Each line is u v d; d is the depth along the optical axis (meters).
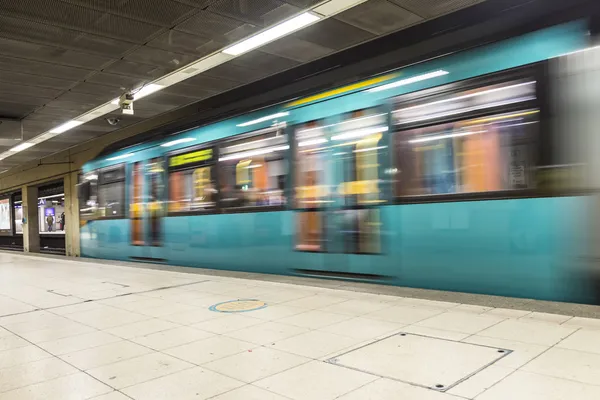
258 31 7.42
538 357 3.81
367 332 4.80
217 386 3.56
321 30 7.86
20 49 7.98
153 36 7.59
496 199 5.75
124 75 9.57
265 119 8.91
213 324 5.45
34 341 5.06
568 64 5.23
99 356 4.43
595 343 4.07
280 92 8.93
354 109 7.36
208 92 11.52
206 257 10.23
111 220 13.94
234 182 9.55
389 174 6.85
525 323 4.75
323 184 7.79
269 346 4.50
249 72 10.03
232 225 9.54
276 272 8.64
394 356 4.02
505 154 5.69
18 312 6.70
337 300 6.35
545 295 5.38
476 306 5.52
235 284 8.13
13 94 10.74
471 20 7.96
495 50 5.82
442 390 3.27
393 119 6.84
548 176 5.34
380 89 7.02
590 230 5.05
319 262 7.86
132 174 12.93
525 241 5.52
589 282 5.07
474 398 3.12
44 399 3.45
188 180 10.81
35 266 13.98
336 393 3.32
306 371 3.78
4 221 29.33
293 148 8.34
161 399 3.36
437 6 7.03
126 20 6.96
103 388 3.61
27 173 23.05
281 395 3.34
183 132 11.02
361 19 7.45
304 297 6.67
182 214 10.95
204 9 6.68
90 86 10.27
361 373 3.67
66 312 6.55
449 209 6.17
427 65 6.48
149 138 12.28
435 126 6.35
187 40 7.80
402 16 7.35
